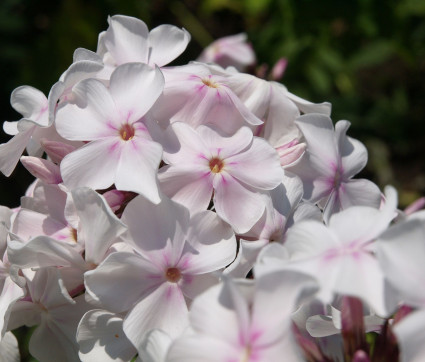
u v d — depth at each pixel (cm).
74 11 41
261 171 23
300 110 27
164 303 22
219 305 20
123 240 22
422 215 20
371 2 38
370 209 21
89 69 23
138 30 25
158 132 23
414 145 49
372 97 50
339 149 26
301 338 21
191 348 20
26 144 24
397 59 52
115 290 22
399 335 18
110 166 23
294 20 39
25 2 43
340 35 40
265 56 40
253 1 42
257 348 19
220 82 25
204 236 23
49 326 24
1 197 42
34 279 23
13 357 25
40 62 41
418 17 43
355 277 20
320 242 21
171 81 24
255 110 25
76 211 23
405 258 19
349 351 21
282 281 19
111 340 23
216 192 23
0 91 42
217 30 54
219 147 23
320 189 25
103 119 23
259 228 23
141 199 22
